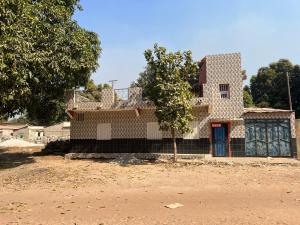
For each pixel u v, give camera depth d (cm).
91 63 2436
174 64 2311
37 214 999
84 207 1081
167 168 2039
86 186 1510
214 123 2538
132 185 1510
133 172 1886
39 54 1989
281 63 6638
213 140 2538
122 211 1005
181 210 998
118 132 2736
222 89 2562
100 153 2736
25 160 2591
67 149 3173
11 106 2262
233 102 2516
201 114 2552
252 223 838
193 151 2538
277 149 2441
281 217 891
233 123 2516
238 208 1006
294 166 2080
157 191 1350
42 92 2478
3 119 2456
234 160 2264
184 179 1644
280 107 6228
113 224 862
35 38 2072
